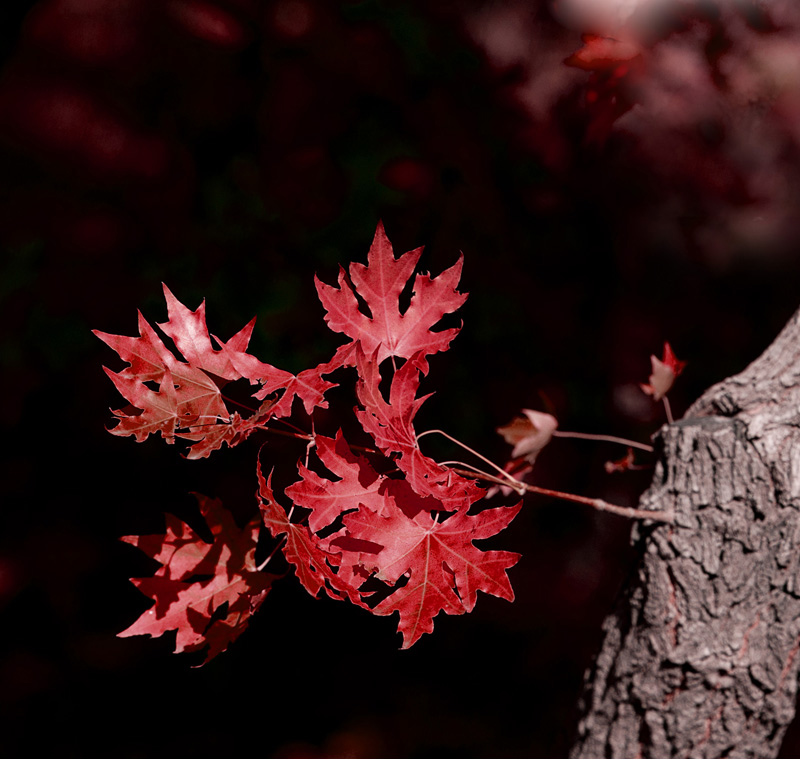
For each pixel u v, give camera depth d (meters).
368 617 3.44
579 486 3.40
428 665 3.35
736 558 1.62
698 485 1.63
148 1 2.49
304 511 1.79
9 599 2.96
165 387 1.45
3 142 2.54
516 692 3.20
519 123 2.77
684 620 1.63
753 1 1.81
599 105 1.76
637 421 3.41
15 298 2.67
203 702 3.13
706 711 1.64
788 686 1.64
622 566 1.72
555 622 3.34
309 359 2.75
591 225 3.21
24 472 2.93
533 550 3.38
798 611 1.62
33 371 2.76
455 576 1.46
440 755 2.95
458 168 2.94
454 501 1.46
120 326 2.78
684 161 2.57
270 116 2.74
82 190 2.65
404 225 2.91
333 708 3.16
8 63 2.55
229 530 1.51
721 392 1.66
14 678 2.93
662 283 3.32
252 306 2.75
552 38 2.52
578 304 3.37
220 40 2.56
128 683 3.09
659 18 1.76
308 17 2.71
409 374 1.46
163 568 1.50
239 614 1.50
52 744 2.87
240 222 2.77
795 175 2.61
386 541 1.45
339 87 2.77
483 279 3.15
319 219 2.80
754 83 1.94
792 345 1.65
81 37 2.48
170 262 2.76
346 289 1.49
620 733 1.66
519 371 3.31
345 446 1.46
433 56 2.78
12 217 2.62
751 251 3.16
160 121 2.66
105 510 3.06
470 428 3.20
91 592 3.09
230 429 1.46
